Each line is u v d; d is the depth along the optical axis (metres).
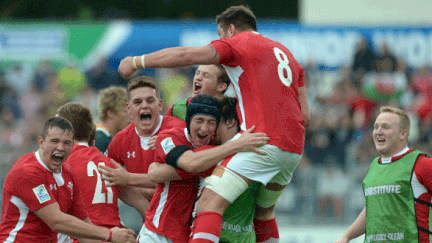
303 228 32.19
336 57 43.25
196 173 13.41
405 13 48.56
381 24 47.97
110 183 15.85
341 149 35.81
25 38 43.84
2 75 43.16
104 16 62.12
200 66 16.56
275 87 13.40
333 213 32.59
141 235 14.42
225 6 63.88
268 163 13.16
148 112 16.11
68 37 44.06
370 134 39.41
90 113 17.08
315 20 49.03
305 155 35.94
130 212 30.08
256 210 15.84
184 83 43.75
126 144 16.92
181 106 17.23
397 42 43.62
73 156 16.48
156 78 44.41
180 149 13.49
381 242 15.57
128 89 16.38
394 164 15.87
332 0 48.84
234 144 13.06
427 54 43.41
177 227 13.90
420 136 40.59
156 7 63.28
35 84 43.19
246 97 13.51
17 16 62.66
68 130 14.38
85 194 16.22
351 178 33.72
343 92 42.00
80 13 61.47
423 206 15.30
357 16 48.81
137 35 44.09
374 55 43.44
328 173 33.34
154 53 13.30
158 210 14.10
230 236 14.12
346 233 17.42
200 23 44.44
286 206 32.59
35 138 40.75
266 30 43.34
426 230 15.17
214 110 13.23
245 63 13.43
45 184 14.35
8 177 14.44
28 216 14.44
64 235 16.02
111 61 43.81
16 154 35.97
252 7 64.06
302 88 15.01
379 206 15.78
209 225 12.80
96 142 18.72
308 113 14.97
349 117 40.91
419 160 15.48
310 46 43.41
